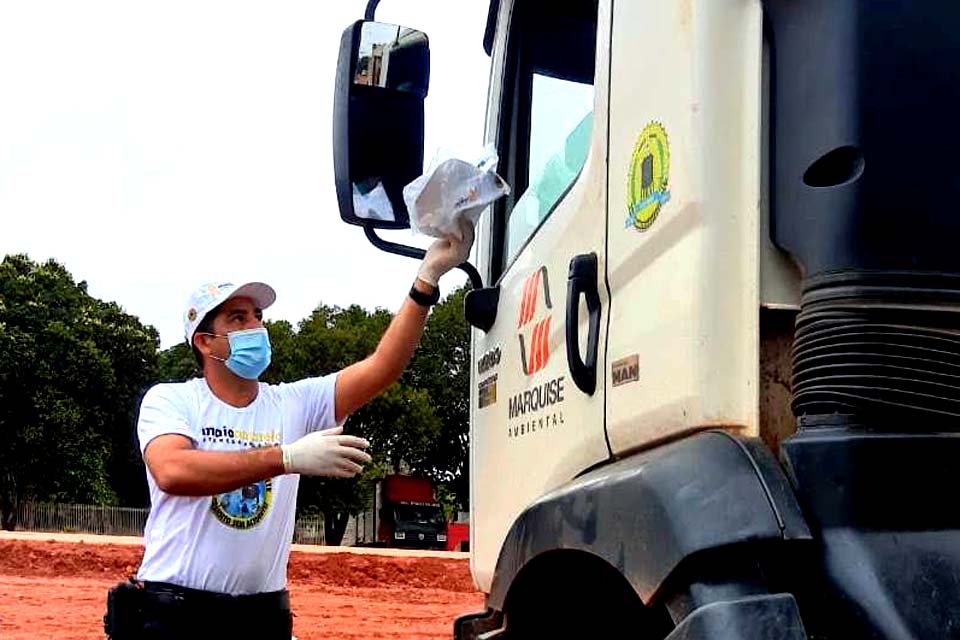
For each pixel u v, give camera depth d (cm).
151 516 390
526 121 332
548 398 267
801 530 168
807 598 168
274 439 396
